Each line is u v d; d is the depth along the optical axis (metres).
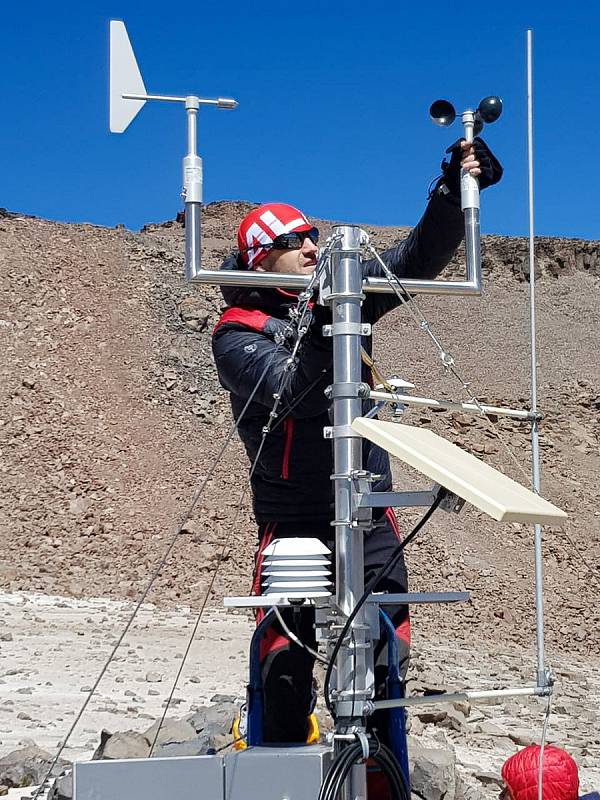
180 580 23.97
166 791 3.28
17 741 8.95
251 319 3.96
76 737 9.22
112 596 22.16
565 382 56.22
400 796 3.51
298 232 4.06
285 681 3.78
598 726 12.28
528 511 2.92
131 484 30.30
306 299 3.42
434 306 63.84
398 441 3.08
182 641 16.61
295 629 3.69
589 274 72.81
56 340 43.44
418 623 22.66
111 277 51.22
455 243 4.12
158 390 40.59
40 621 17.77
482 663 18.36
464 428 40.16
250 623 19.38
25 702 11.09
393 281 3.59
